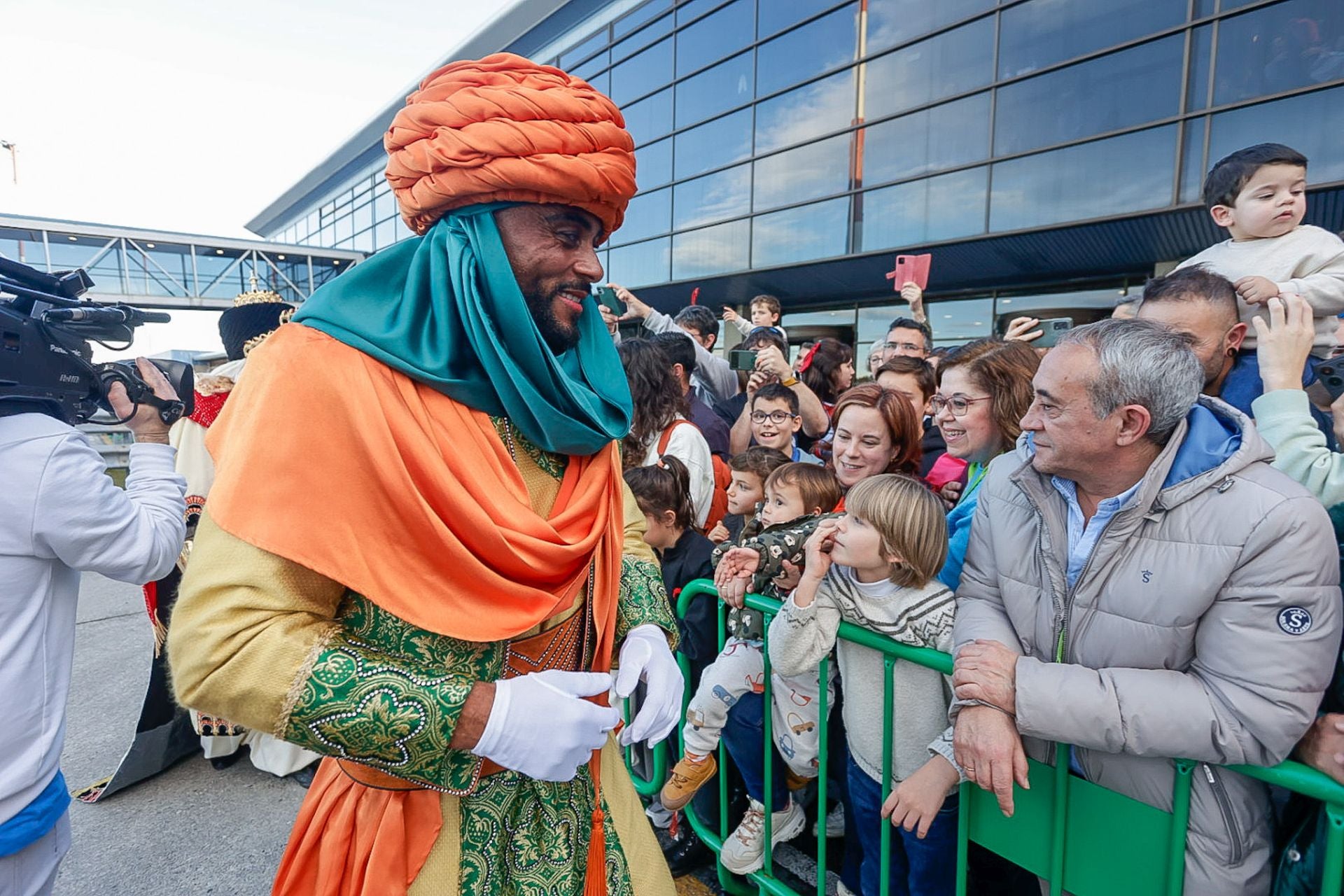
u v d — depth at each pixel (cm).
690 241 1251
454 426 87
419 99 91
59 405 121
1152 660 109
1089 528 119
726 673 186
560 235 92
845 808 179
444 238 91
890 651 143
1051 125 820
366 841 90
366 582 78
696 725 190
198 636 75
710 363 432
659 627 123
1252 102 685
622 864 106
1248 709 96
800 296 1151
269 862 212
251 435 78
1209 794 104
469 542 84
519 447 97
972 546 141
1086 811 115
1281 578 97
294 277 2414
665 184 1286
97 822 231
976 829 131
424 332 88
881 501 139
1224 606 102
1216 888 104
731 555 176
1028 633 126
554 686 87
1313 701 95
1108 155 782
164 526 136
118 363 137
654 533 227
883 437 210
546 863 97
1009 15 836
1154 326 111
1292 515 98
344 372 81
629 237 1372
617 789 114
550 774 83
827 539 146
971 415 187
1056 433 113
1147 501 108
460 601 84
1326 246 204
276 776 259
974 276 950
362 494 80
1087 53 782
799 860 207
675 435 283
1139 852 110
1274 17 665
